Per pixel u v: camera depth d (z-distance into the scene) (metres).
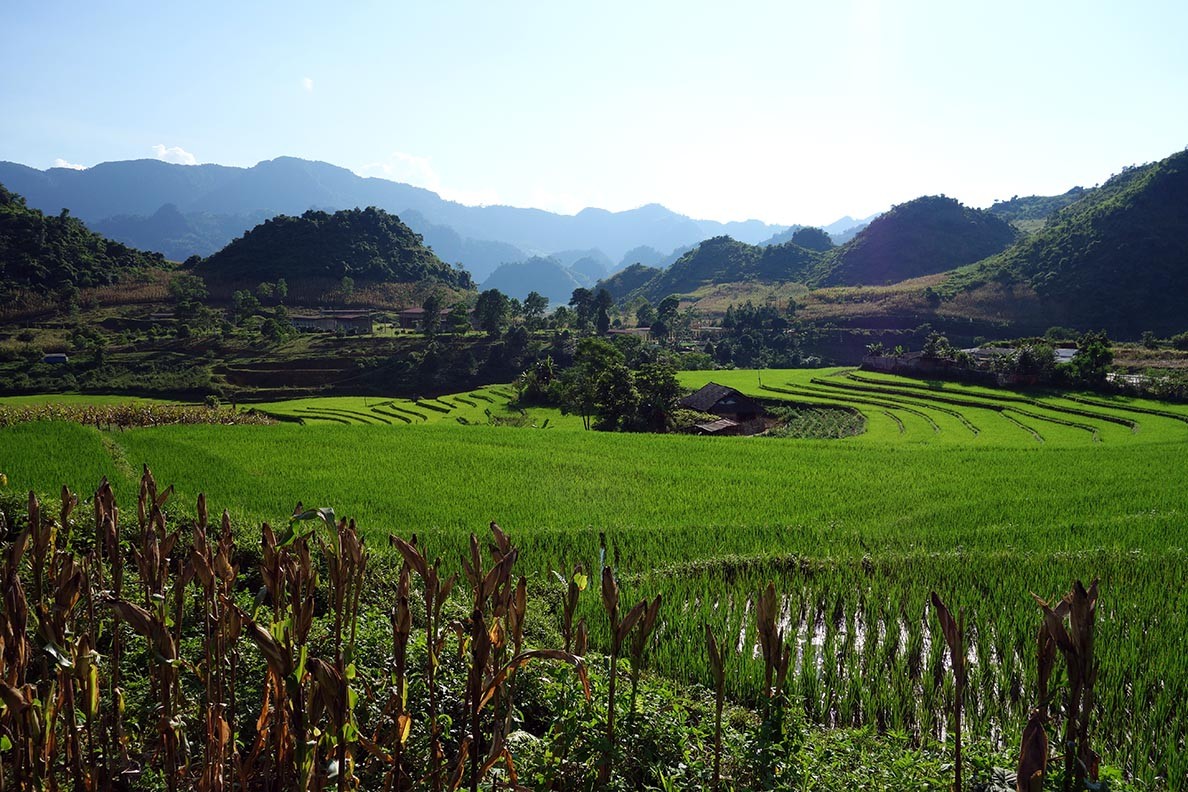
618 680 7.37
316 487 23.28
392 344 112.38
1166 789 7.68
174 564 7.93
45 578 3.47
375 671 6.91
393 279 183.75
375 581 11.04
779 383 79.94
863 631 12.34
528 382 80.75
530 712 7.07
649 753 5.48
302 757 2.21
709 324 173.12
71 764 2.91
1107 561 15.33
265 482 23.94
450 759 5.23
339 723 2.24
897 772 6.02
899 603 12.52
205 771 2.97
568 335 113.00
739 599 13.05
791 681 9.93
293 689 2.25
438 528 17.92
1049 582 14.15
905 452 33.25
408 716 2.63
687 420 60.34
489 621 2.88
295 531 2.90
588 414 70.88
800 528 18.58
